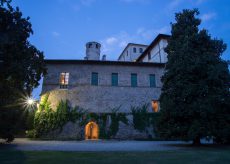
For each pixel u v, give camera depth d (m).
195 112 16.75
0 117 16.80
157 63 31.34
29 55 14.93
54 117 27.47
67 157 9.85
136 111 28.81
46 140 25.19
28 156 10.05
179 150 13.69
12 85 15.56
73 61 29.86
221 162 8.81
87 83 29.34
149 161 8.93
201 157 10.18
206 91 16.89
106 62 30.34
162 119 18.48
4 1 14.59
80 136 26.89
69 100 28.42
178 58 18.89
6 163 8.16
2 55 13.27
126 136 27.59
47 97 28.33
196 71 17.91
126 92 29.66
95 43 47.16
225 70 17.78
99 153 11.60
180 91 17.80
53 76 29.34
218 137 16.97
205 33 19.23
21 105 18.64
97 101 28.70
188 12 20.77
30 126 28.09
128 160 9.12
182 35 19.92
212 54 18.27
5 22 14.32
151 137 27.86
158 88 30.64
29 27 15.48
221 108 17.12
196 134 16.08
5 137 17.53
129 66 31.12
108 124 27.86
